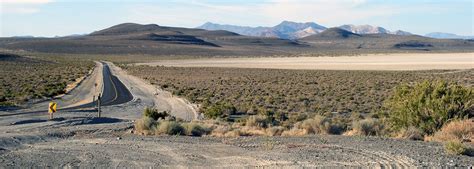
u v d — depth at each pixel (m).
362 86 76.75
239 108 48.78
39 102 53.19
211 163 16.45
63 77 102.56
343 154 17.45
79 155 18.19
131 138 23.45
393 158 16.31
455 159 15.93
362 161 15.91
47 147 20.30
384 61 178.25
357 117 40.62
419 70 122.44
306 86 79.62
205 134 25.86
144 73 123.56
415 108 24.91
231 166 15.80
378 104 52.38
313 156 17.09
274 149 19.20
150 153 18.62
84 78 101.31
